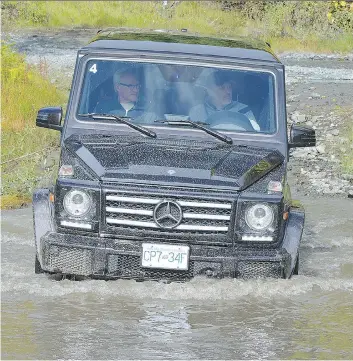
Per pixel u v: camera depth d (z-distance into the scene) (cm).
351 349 2295
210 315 2486
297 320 2492
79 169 2592
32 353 2184
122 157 2617
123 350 2222
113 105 2806
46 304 2525
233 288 2589
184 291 2575
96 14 12288
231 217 2556
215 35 3189
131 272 2567
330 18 11206
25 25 11669
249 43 3055
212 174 2580
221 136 2745
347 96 6975
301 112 6234
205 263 2567
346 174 4566
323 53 10319
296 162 4828
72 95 2809
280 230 2592
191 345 2275
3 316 2430
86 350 2216
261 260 2569
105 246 2547
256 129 2797
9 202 3819
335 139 5375
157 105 2802
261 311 2534
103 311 2483
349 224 3684
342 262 3133
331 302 2647
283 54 10075
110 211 2550
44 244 2561
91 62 2830
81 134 2753
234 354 2230
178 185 2538
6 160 4450
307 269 3019
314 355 2244
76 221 2561
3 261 2936
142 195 2539
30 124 5225
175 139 2752
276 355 2234
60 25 12019
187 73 2825
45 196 2720
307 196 4159
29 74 6362
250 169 2620
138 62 2827
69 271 2564
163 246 2541
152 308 2516
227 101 2817
